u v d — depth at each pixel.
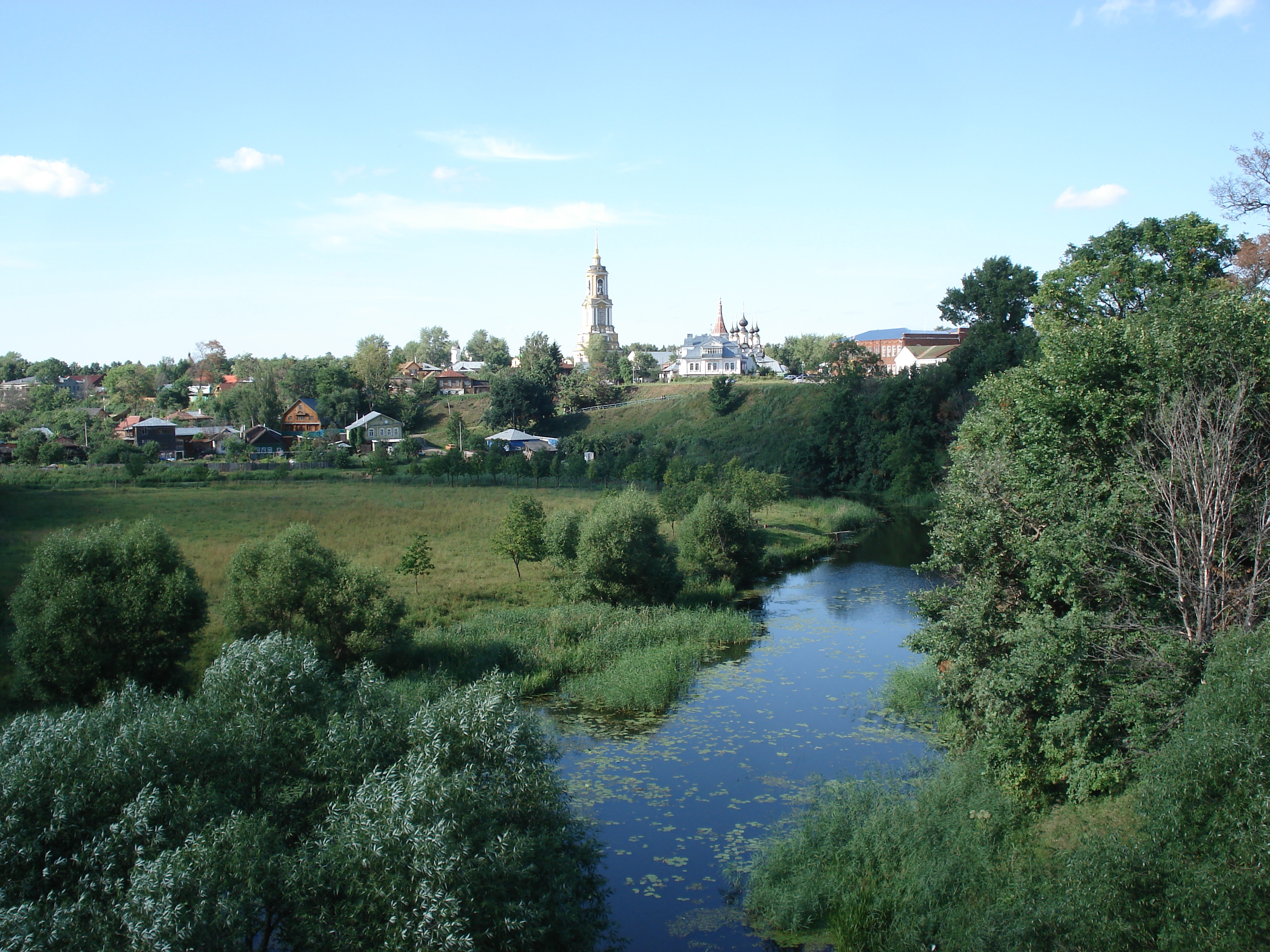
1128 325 19.73
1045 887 13.81
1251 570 16.23
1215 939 10.98
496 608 34.88
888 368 130.75
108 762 12.02
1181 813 12.20
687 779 20.44
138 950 9.84
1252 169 31.25
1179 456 16.34
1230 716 12.25
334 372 133.50
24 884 10.67
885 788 18.12
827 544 56.38
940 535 20.41
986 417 23.34
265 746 13.52
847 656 30.72
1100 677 16.28
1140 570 17.05
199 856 10.71
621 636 31.38
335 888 11.61
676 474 69.44
